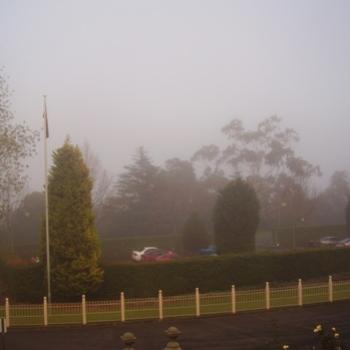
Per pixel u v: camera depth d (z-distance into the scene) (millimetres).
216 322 20875
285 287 24906
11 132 27578
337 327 19312
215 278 26609
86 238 23594
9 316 20906
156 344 17766
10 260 32750
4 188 28453
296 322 20312
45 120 24266
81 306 21312
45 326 20688
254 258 27734
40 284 24484
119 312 21422
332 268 30406
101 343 18125
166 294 25609
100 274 23812
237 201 31156
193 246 43125
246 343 17531
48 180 24250
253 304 22734
